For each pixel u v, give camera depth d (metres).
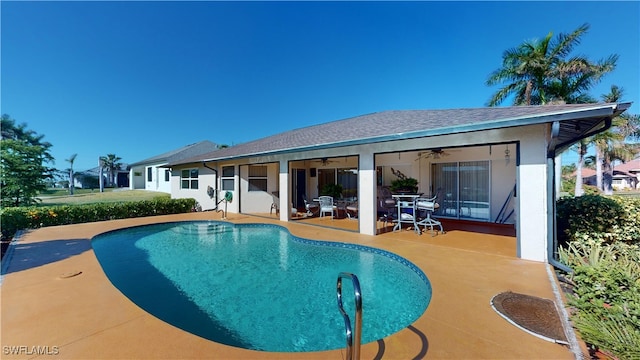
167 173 28.50
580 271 4.29
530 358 2.71
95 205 12.80
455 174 12.11
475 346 2.93
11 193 14.46
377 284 5.91
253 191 15.42
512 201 10.68
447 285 4.69
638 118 21.25
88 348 2.96
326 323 4.40
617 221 7.04
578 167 21.45
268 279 6.28
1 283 4.93
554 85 18.61
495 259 6.23
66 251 7.27
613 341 2.69
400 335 3.17
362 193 9.44
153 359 2.76
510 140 6.50
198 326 4.34
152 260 7.71
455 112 9.21
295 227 10.92
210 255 8.15
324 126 15.84
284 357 2.78
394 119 11.16
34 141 26.33
